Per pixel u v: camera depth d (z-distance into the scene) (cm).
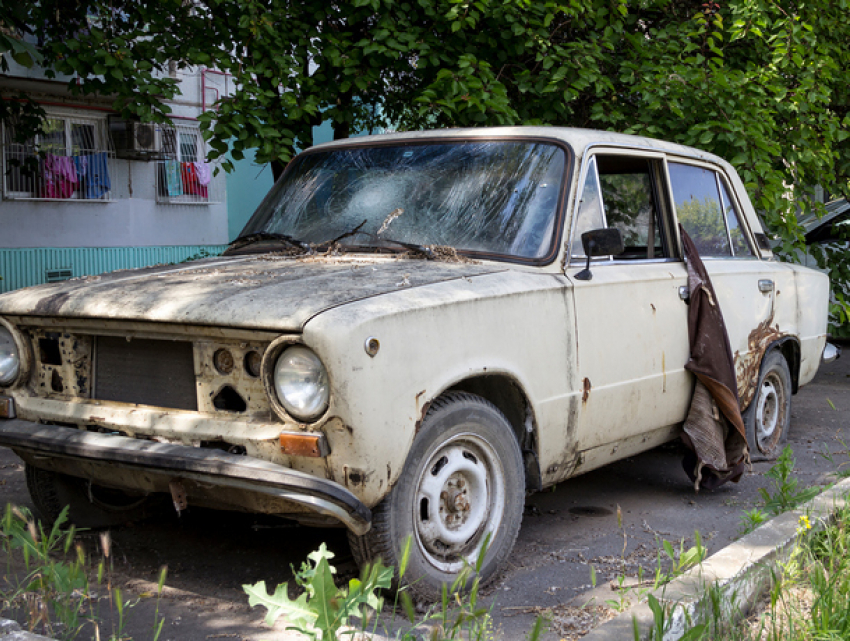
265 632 295
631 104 805
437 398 316
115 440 304
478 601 326
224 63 739
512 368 338
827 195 1137
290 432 279
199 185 1791
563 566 370
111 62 739
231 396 301
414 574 304
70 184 1562
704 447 454
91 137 1602
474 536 334
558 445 371
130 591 332
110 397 329
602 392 391
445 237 388
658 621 250
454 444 326
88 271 1608
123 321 314
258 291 306
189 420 302
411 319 294
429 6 753
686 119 730
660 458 585
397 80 886
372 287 307
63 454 312
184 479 299
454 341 311
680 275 459
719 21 756
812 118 769
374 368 279
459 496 328
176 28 795
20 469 530
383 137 454
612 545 401
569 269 382
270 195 467
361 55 767
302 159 475
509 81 800
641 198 453
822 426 686
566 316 371
